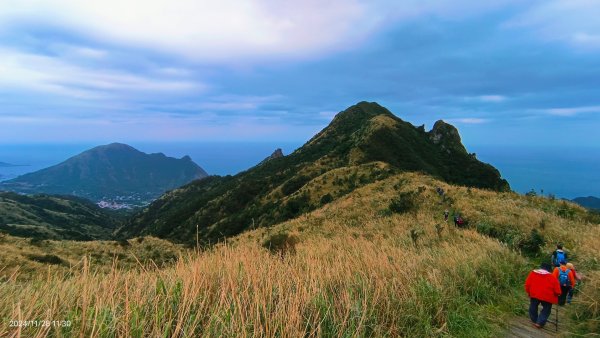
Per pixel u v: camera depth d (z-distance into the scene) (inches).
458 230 612.7
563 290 276.2
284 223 1277.1
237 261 200.2
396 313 186.5
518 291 299.0
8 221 4188.0
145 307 130.3
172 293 142.6
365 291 191.2
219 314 131.5
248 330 131.3
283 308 142.8
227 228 2527.1
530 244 513.7
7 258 779.4
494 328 213.9
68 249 1227.2
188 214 3791.8
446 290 232.1
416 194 1003.9
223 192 4008.4
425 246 492.7
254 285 164.7
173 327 123.9
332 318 157.9
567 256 430.3
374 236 655.8
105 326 111.0
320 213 1232.2
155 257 1282.0
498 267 324.5
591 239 473.7
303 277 204.2
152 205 5684.1
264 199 2832.2
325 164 3334.2
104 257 1201.4
